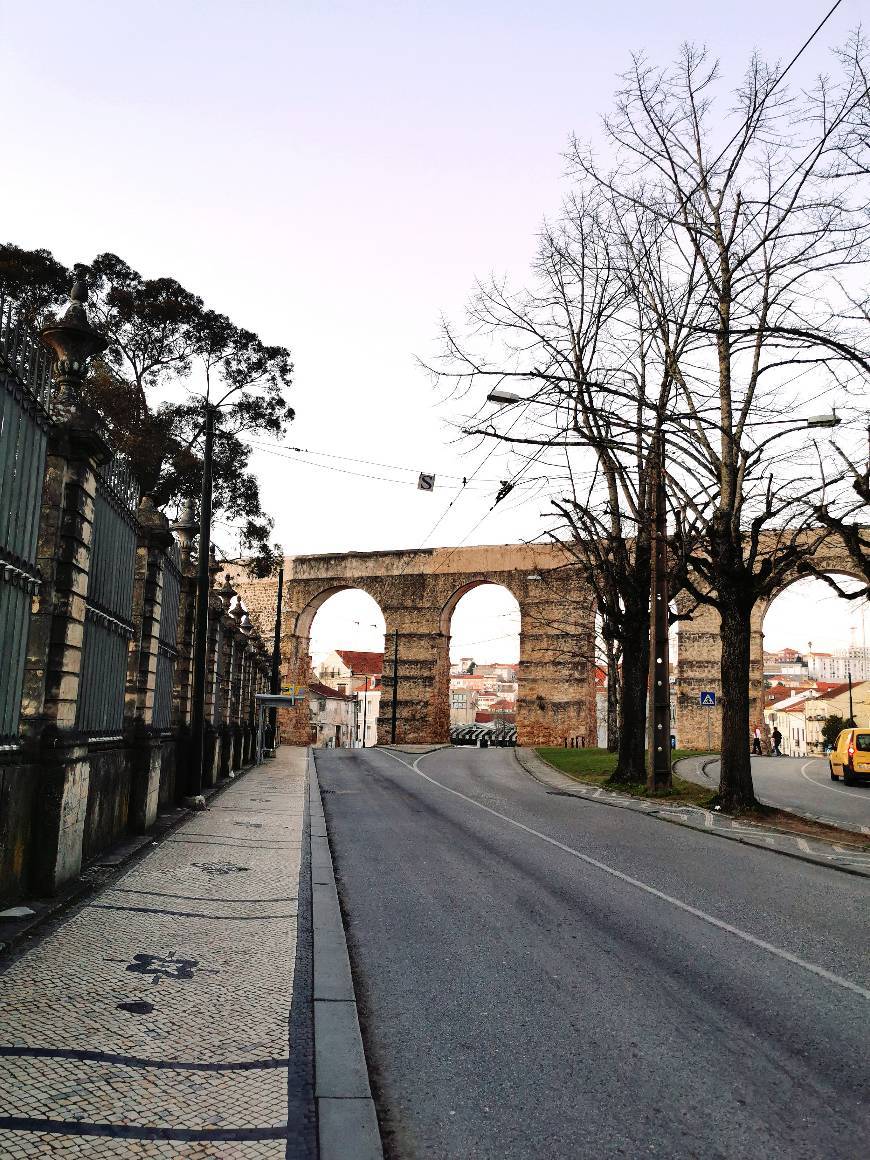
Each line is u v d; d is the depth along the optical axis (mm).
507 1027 5277
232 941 6895
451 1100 4246
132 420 33562
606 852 12508
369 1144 3711
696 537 19531
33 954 6188
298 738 60531
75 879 8578
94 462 8758
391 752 44062
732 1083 4477
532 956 6875
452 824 15594
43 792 7926
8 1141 3516
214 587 22266
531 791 23438
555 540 27203
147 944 6625
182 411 34719
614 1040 5070
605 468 24781
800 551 18266
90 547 8812
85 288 8828
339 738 90812
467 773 30000
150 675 12711
